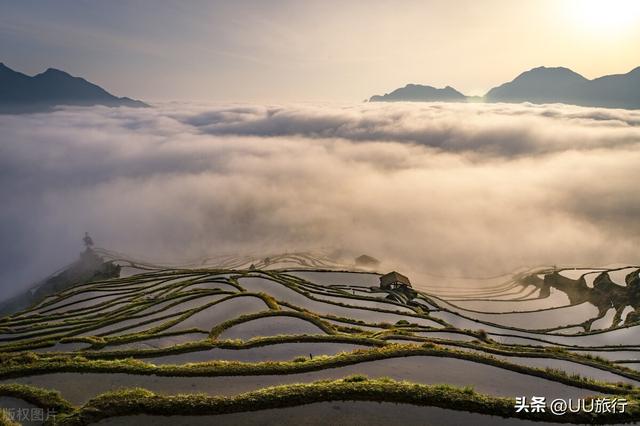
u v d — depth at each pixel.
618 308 96.25
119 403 22.84
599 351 56.22
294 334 43.28
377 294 78.81
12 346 45.88
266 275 81.12
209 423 21.77
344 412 22.86
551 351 42.69
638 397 26.77
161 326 49.69
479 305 105.00
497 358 36.41
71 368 29.28
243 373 28.75
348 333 45.91
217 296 64.38
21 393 25.19
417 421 22.33
